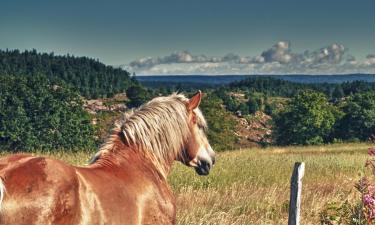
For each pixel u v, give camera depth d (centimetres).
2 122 5844
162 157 507
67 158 1722
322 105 9125
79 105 6412
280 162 2223
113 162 460
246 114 14312
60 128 5994
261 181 1571
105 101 13838
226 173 1650
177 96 538
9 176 346
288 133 9181
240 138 11669
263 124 13775
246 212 1077
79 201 371
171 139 513
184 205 1113
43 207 346
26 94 6009
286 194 1344
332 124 9144
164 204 479
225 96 15212
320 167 2138
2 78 6244
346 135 9281
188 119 534
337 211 745
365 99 9344
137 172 468
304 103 9044
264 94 19975
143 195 457
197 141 543
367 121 9162
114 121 506
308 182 1645
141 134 491
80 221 369
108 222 393
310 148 5562
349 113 9300
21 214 340
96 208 385
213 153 568
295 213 716
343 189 1382
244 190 1357
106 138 489
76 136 6050
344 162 2414
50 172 360
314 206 1068
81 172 396
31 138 5825
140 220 445
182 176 1505
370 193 688
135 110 510
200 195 1239
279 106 16112
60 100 6194
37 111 6022
